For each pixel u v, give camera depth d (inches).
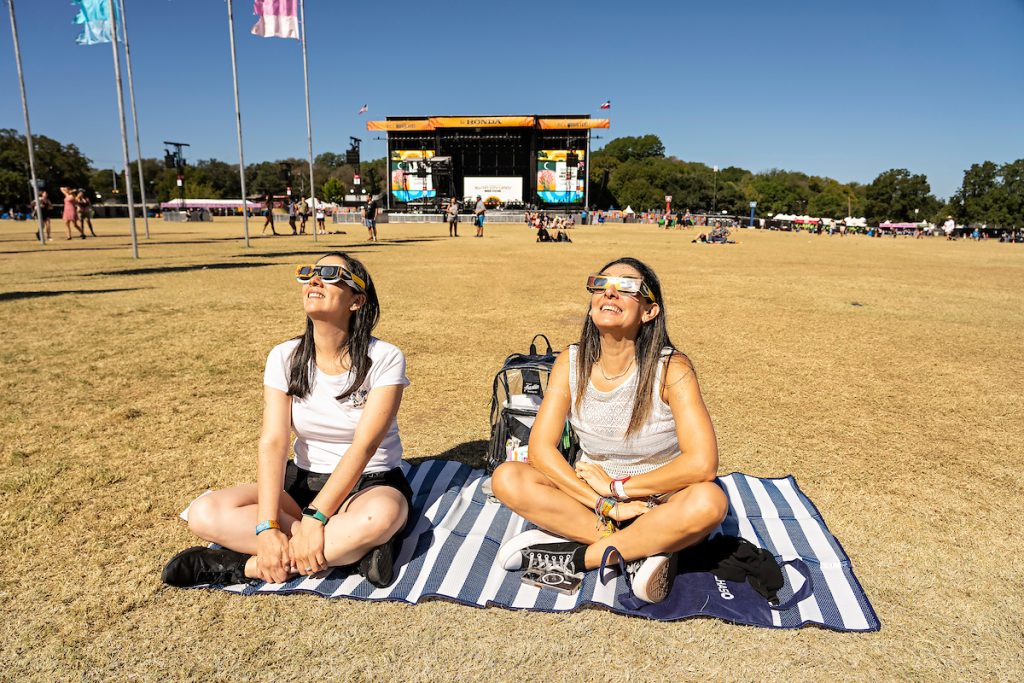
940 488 152.2
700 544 109.4
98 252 816.3
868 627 98.0
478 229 1363.2
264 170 5359.3
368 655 91.9
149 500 140.3
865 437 186.5
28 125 927.7
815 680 87.9
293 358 113.0
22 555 116.4
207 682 86.2
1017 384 245.3
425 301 434.9
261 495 105.9
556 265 711.1
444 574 110.0
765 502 138.3
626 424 109.0
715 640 95.8
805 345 310.5
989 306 452.1
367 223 1151.0
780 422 199.2
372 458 116.7
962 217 3964.1
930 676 88.7
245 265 658.2
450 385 234.4
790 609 102.0
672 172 4862.2
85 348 284.4
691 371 105.3
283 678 87.3
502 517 130.3
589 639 95.9
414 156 2475.4
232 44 842.8
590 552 105.3
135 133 1007.6
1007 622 101.0
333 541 102.8
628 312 101.7
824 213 5044.3
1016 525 134.2
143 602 103.0
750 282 587.2
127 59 954.1
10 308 380.8
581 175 2449.6
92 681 85.9
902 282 610.9
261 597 105.0
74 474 153.6
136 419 194.1
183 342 299.0
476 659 91.4
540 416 115.2
